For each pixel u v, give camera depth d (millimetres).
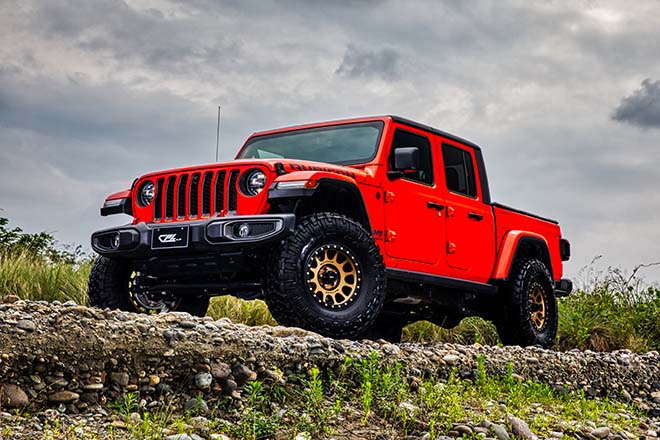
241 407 4809
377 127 7062
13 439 3887
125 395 4473
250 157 7566
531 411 5691
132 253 6324
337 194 6695
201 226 5980
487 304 8336
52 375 4391
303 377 5188
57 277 8664
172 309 7195
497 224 8094
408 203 6961
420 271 7074
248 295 6629
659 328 10414
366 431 4738
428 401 5219
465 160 7945
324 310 6031
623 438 5477
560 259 9141
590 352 7973
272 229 5809
